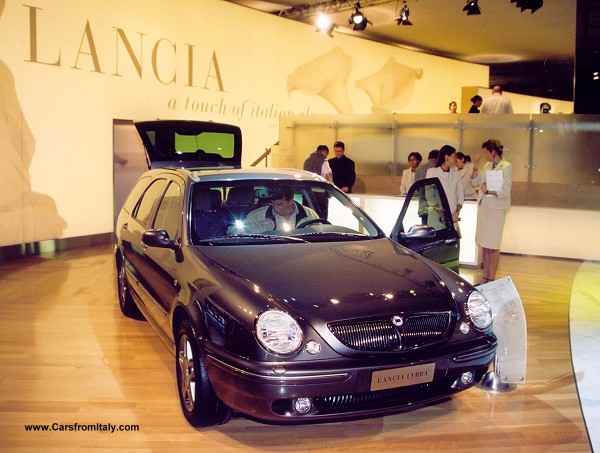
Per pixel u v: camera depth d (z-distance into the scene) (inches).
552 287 299.9
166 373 176.6
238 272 139.3
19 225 359.3
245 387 121.3
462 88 703.1
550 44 641.6
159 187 199.2
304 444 136.3
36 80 361.7
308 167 393.4
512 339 165.9
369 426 145.6
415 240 186.7
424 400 132.0
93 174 402.3
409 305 131.6
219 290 134.3
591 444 136.9
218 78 484.4
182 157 309.9
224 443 136.1
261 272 138.9
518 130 411.5
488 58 727.7
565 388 169.0
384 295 132.8
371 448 134.8
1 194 346.0
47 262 343.9
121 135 422.3
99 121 401.7
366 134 468.1
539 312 250.5
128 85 417.7
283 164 501.0
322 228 175.5
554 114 399.2
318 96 573.0
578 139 393.7
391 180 464.1
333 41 577.9
